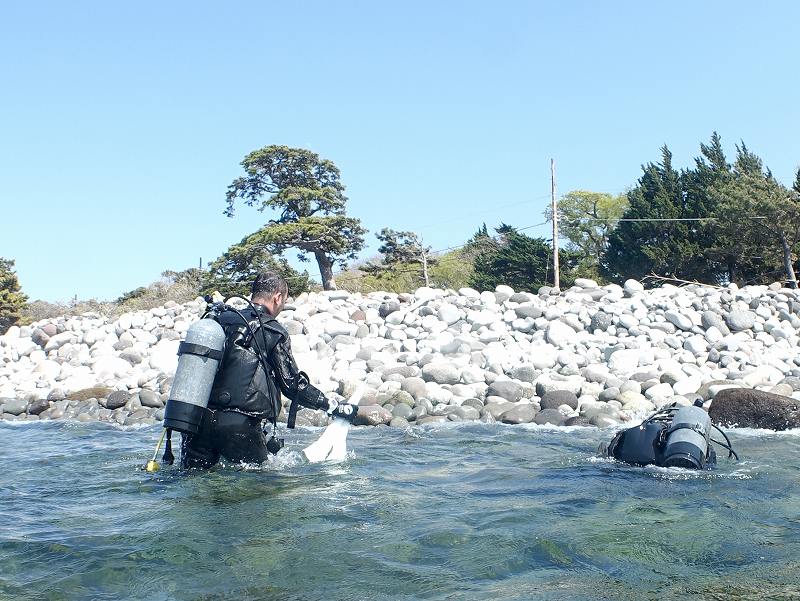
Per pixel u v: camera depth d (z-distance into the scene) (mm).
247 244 31094
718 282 33969
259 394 5445
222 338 5332
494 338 12539
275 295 5688
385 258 35281
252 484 4969
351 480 5141
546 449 6738
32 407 11094
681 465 5477
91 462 5965
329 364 11836
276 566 3291
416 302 14562
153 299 31031
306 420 8898
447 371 10773
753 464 5781
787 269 31188
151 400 10477
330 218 33312
